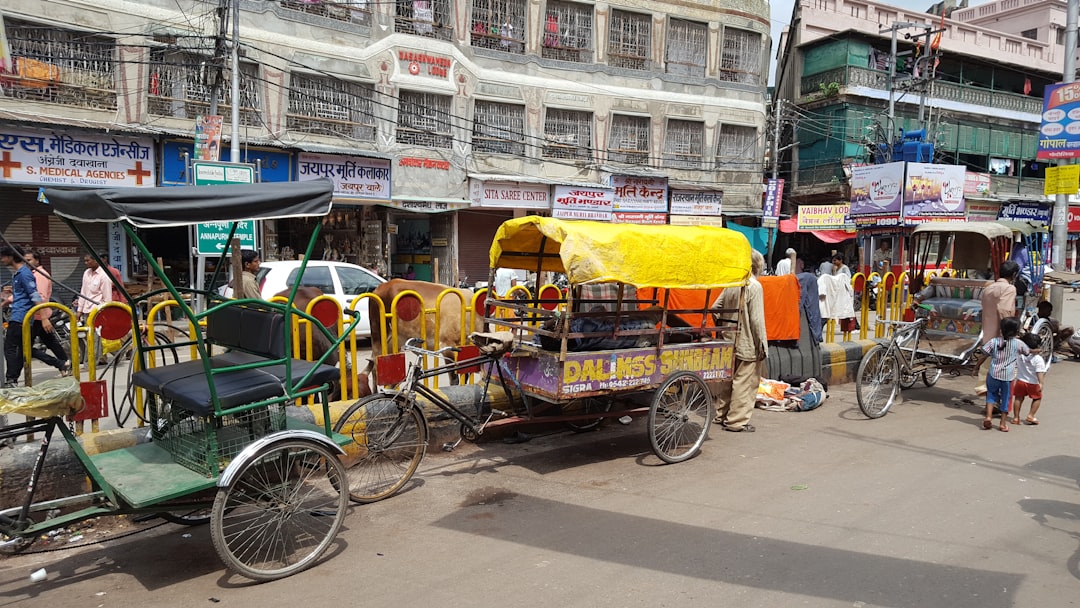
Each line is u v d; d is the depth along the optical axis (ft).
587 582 12.54
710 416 20.48
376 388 19.15
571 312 17.49
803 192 88.07
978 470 18.94
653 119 73.31
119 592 12.33
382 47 58.65
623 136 72.33
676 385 19.69
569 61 68.54
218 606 11.78
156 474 12.96
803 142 89.20
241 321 14.89
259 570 12.59
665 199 73.97
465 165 63.82
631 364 18.54
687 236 18.92
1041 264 34.42
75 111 46.29
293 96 55.06
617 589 12.27
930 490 17.34
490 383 21.65
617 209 71.46
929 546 14.05
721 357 20.65
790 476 18.44
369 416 17.53
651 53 72.79
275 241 55.98
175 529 15.15
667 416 19.72
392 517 15.72
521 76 66.03
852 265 85.40
